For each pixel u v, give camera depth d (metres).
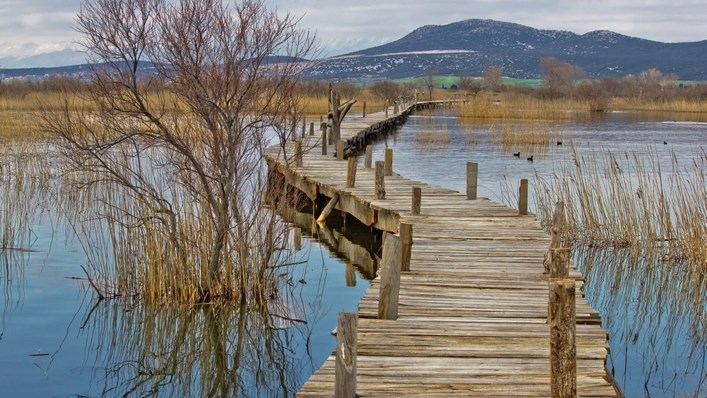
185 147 10.23
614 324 9.90
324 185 16.34
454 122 47.34
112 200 13.12
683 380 7.96
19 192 16.31
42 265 12.06
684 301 10.95
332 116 24.69
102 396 7.74
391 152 17.98
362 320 7.50
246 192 12.61
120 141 10.26
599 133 38.03
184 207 10.38
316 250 14.23
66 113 14.09
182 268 10.20
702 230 12.55
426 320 7.51
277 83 10.70
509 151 30.33
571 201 14.41
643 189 15.02
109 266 11.62
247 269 10.30
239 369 8.58
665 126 43.28
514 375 6.11
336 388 5.23
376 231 14.62
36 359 8.60
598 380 5.98
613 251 13.55
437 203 14.21
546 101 54.00
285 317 9.99
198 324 9.78
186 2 9.95
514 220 12.71
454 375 6.11
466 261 9.95
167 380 8.26
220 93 10.15
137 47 9.88
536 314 7.73
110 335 9.37
